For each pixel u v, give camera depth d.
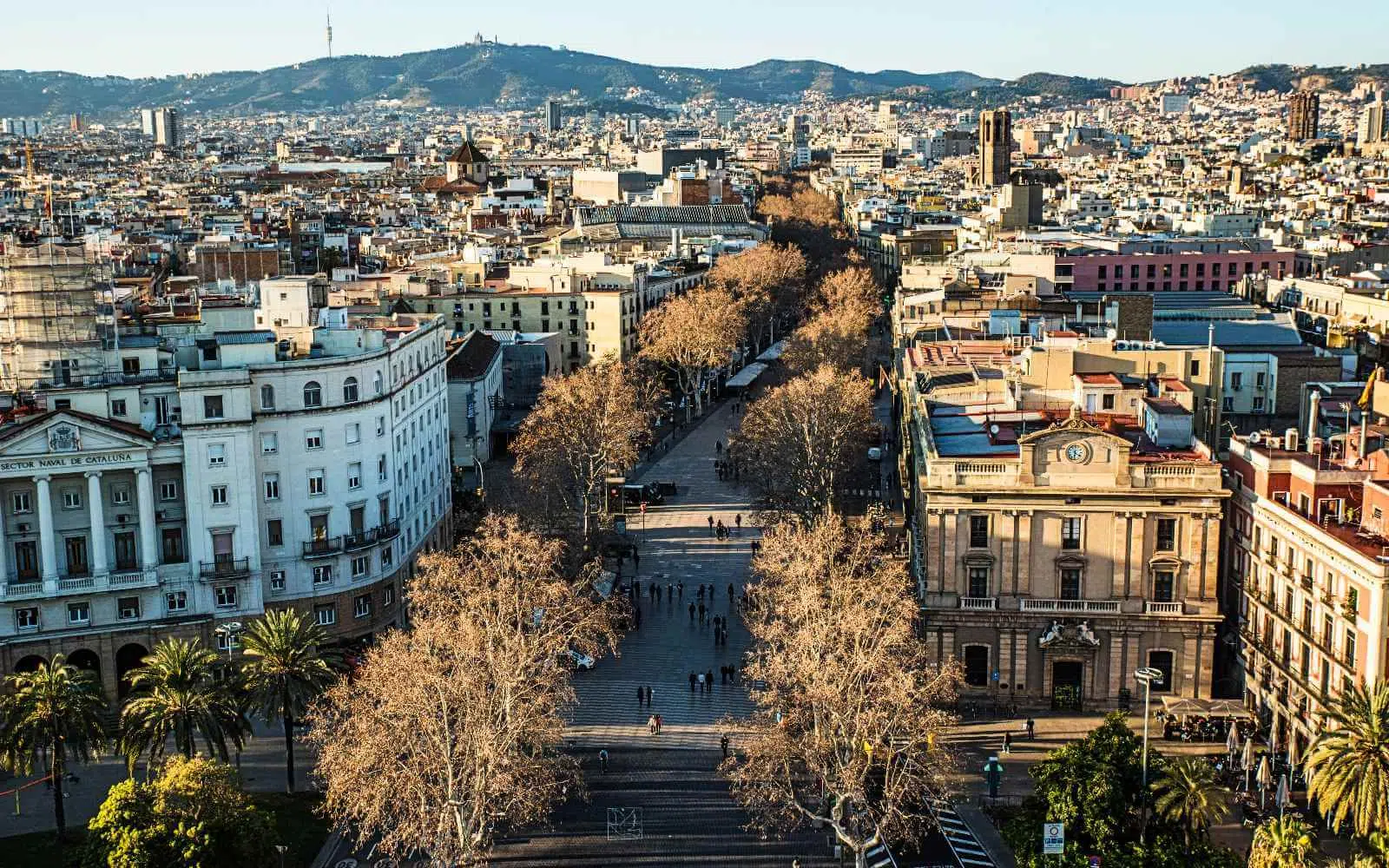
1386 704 125.44
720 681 177.12
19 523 166.25
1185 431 172.25
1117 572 163.12
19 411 168.88
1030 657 166.12
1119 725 130.00
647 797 147.00
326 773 131.38
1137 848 120.31
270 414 176.75
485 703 128.12
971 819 142.12
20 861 132.88
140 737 138.12
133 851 114.69
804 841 138.00
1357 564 139.00
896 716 130.62
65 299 172.88
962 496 163.25
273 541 179.62
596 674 179.62
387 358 190.12
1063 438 161.88
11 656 165.50
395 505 193.75
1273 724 152.38
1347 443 164.38
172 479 172.75
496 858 134.12
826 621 142.25
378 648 158.25
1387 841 116.44
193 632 172.75
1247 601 164.88
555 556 187.00
